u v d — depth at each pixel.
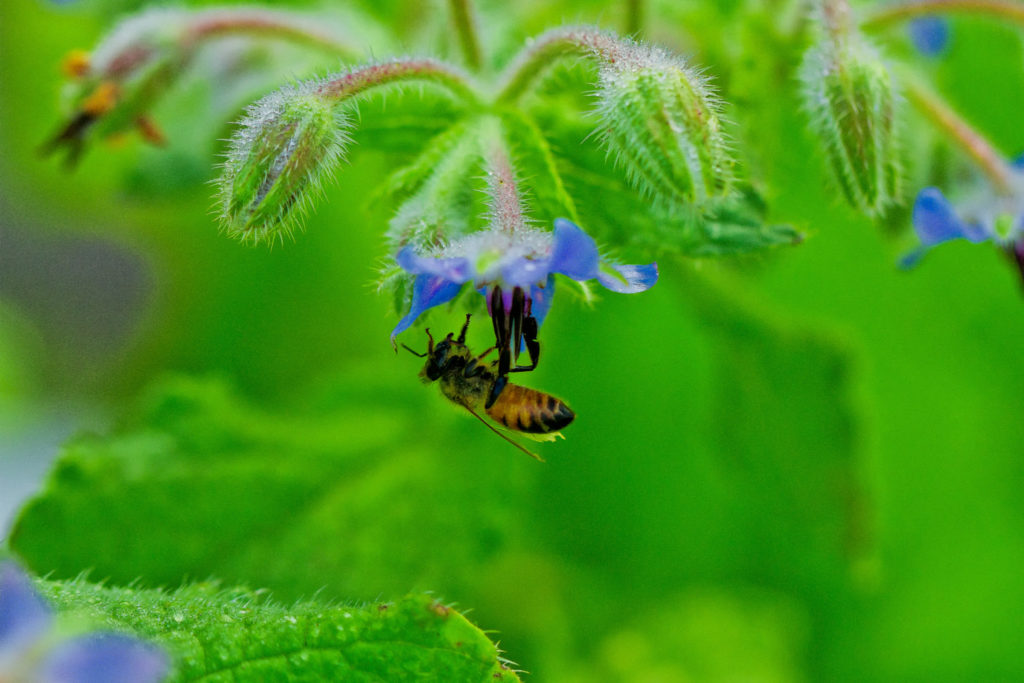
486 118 0.28
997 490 0.35
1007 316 0.35
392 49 0.30
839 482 0.32
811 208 0.32
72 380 0.39
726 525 0.34
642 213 0.28
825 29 0.28
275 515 0.31
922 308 0.35
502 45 0.30
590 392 0.34
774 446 0.32
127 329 0.40
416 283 0.27
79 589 0.27
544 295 0.27
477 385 0.29
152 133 0.30
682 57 0.28
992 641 0.34
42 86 0.34
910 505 0.35
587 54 0.27
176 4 0.32
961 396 0.35
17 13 0.34
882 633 0.34
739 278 0.32
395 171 0.28
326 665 0.26
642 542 0.34
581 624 0.33
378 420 0.31
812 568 0.34
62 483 0.30
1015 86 0.33
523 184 0.28
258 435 0.31
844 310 0.35
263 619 0.26
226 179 0.27
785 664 0.33
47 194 0.35
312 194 0.27
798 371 0.32
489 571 0.33
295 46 0.31
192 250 0.35
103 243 0.41
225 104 0.31
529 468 0.32
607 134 0.27
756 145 0.29
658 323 0.34
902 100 0.28
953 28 0.31
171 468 0.30
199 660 0.26
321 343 0.35
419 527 0.31
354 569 0.31
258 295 0.35
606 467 0.34
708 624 0.33
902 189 0.29
